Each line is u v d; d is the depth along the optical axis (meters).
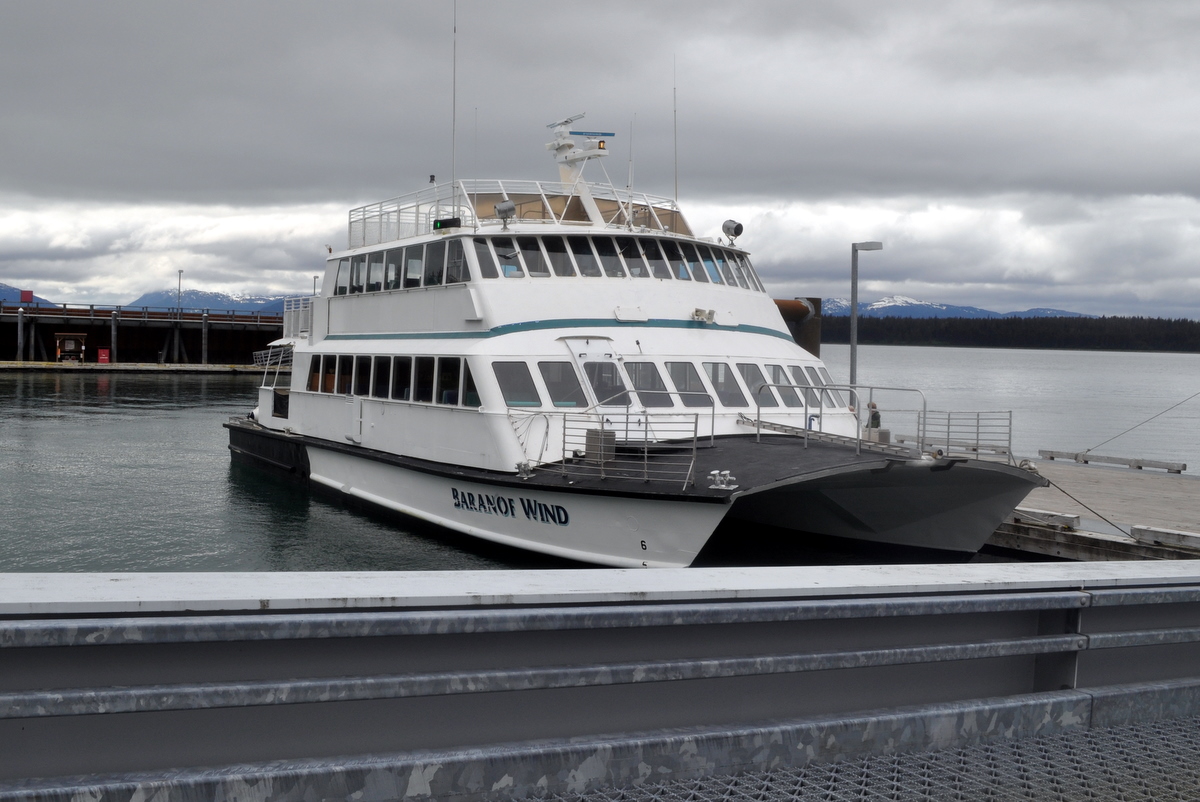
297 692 2.72
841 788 3.16
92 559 16.56
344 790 2.73
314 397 21.81
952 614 3.55
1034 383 122.19
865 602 3.33
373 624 2.79
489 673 2.90
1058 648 3.66
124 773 2.65
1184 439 49.88
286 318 26.16
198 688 2.63
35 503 21.39
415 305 17.41
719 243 17.83
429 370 16.56
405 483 17.33
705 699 3.29
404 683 2.80
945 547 14.30
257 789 2.65
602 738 3.07
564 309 15.52
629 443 13.66
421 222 19.09
